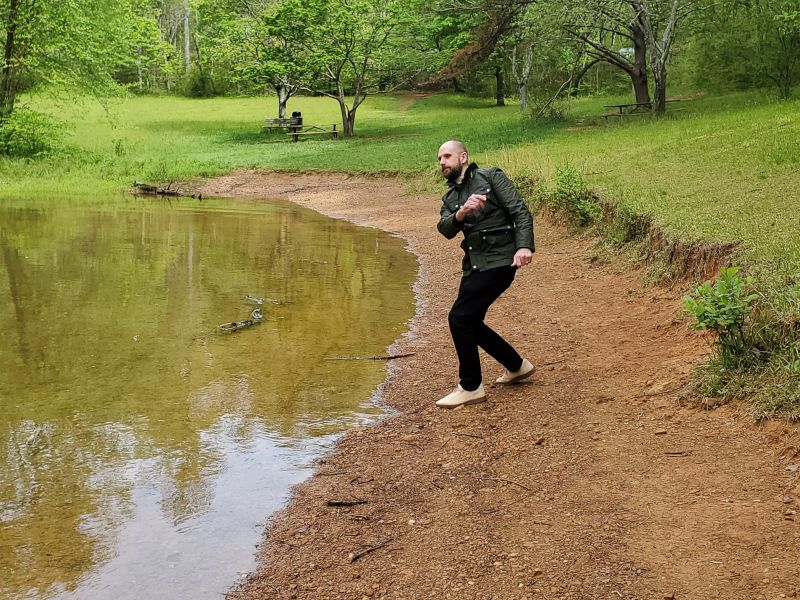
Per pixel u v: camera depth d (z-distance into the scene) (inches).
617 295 334.3
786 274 234.4
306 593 139.8
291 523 166.1
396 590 138.6
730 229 303.3
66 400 240.5
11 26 1118.4
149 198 864.3
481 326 231.0
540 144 895.7
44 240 551.5
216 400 241.3
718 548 141.1
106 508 173.6
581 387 232.1
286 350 294.0
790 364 186.9
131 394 246.2
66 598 139.6
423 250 524.4
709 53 1198.9
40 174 1007.0
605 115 1159.0
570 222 493.7
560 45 1197.1
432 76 1766.7
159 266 459.8
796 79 1034.7
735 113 832.3
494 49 1438.2
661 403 208.7
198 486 184.4
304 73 1515.7
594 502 163.6
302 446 207.3
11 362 278.5
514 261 212.1
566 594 133.0
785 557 135.3
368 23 1466.5
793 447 168.2
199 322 334.0
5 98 1147.9
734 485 161.6
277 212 745.6
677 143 627.8
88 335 313.0
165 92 2532.0
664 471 172.9
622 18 1078.4
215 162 1099.3
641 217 386.3
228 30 1619.1
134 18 1697.8
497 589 136.3
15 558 152.9
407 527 161.2
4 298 375.2
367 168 957.2
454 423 216.1
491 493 173.2
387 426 219.0
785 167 416.5
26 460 198.7
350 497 176.7
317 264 472.4
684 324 261.7
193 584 143.6
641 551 143.5
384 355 287.4
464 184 215.2
